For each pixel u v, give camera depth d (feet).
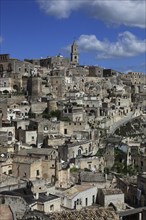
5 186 302.86
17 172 411.13
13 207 209.67
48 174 410.72
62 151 495.00
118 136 642.22
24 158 420.36
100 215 216.54
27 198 271.08
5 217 179.63
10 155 435.12
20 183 319.88
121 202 362.12
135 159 531.09
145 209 305.94
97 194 364.17
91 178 406.00
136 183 419.13
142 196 382.01
